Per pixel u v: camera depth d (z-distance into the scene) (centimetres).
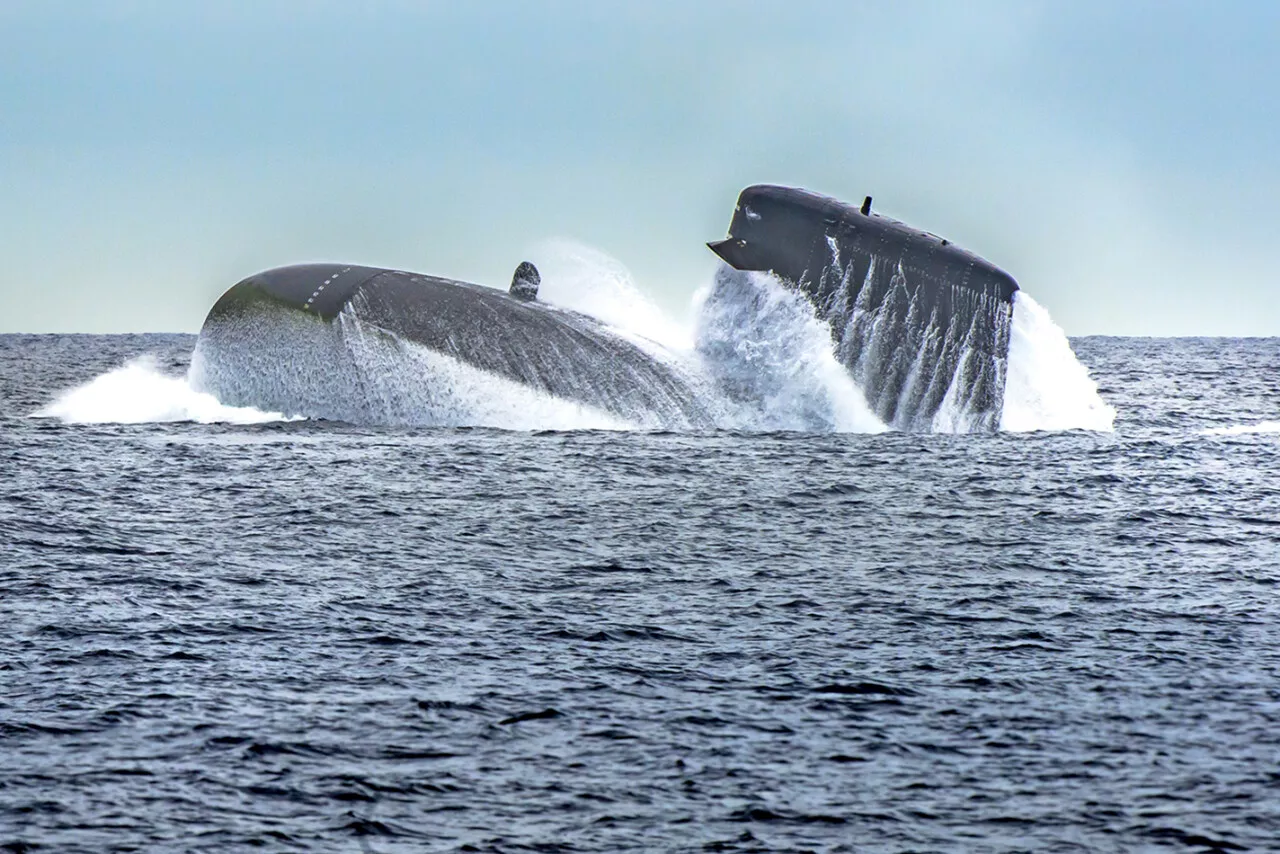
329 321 17975
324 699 7869
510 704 7844
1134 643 9262
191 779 6756
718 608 10131
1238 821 6475
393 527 12850
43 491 14075
